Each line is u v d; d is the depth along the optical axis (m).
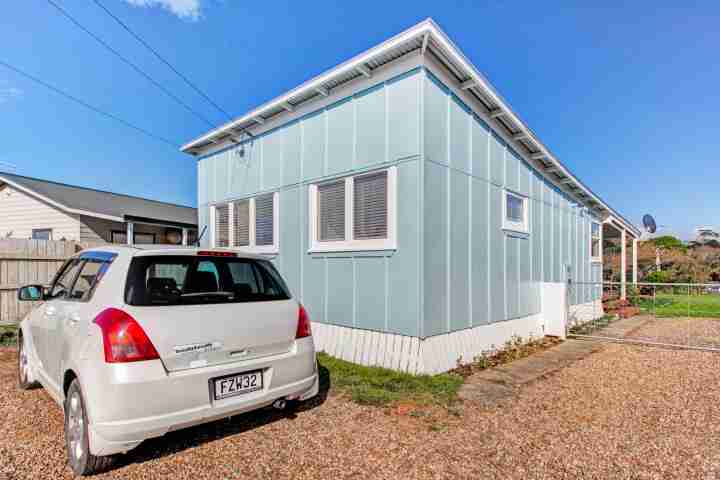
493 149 6.66
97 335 2.31
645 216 17.97
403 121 5.07
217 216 8.86
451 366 5.21
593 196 11.43
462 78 5.54
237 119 7.54
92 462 2.31
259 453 2.73
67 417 2.58
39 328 3.55
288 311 3.08
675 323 10.29
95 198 14.27
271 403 2.86
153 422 2.23
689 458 2.75
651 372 5.17
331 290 5.92
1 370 4.82
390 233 5.14
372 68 5.42
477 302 6.00
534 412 3.64
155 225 13.79
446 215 5.32
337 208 6.00
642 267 23.95
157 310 2.43
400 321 4.97
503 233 6.91
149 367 2.26
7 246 7.88
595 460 2.71
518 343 6.97
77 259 3.60
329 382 4.39
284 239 6.88
